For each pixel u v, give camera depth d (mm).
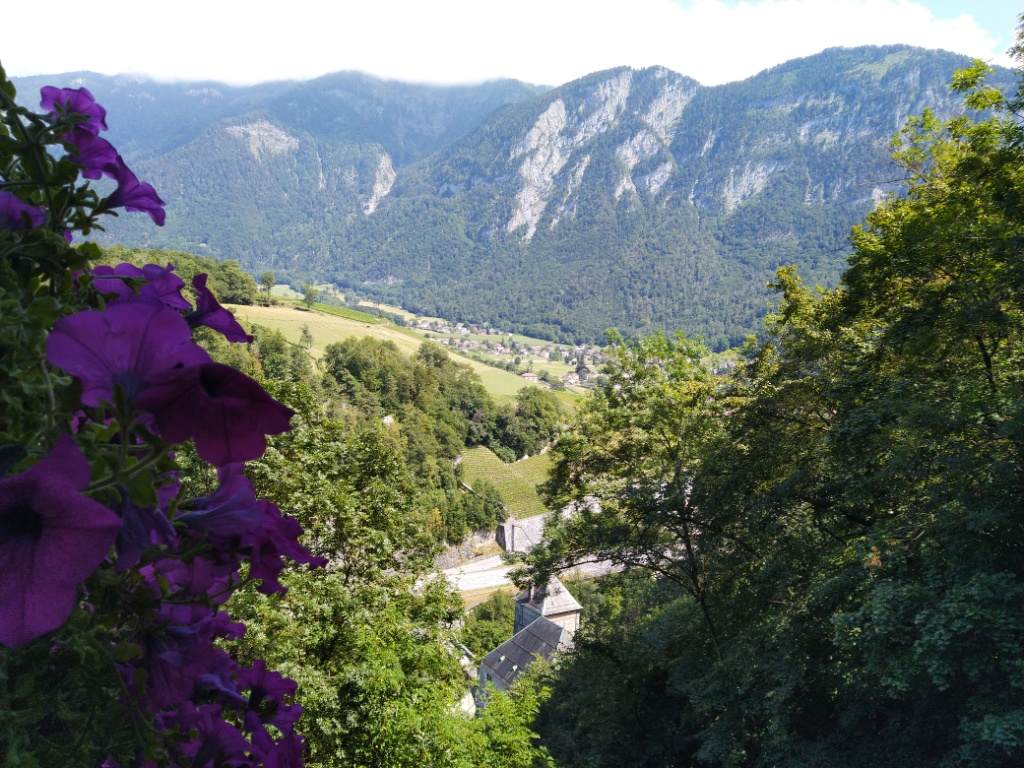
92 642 1278
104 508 921
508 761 10648
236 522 1454
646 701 18453
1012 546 9984
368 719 9680
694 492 16172
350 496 13227
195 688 1699
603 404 18531
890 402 11688
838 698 13227
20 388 1148
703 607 16938
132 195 1623
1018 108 12375
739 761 13164
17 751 1197
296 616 10633
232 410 1112
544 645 41281
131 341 1119
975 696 8914
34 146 1386
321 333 116312
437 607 13344
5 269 1291
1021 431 9945
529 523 79000
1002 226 11938
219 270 123625
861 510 13977
